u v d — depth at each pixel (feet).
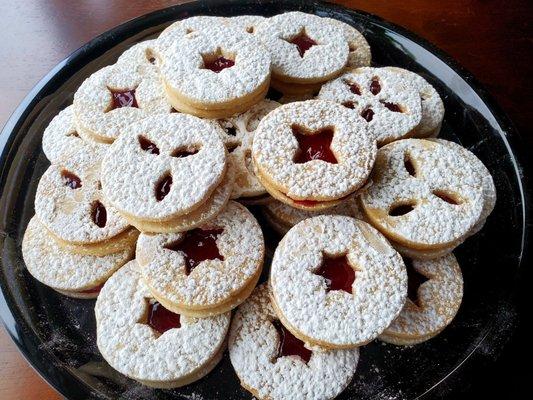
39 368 0.61
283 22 0.83
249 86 0.70
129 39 0.88
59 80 0.83
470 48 0.96
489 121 0.78
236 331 0.63
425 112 0.78
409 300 0.66
